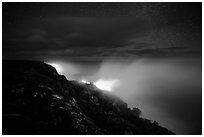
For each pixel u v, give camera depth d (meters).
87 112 13.35
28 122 9.43
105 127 12.52
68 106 11.48
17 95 11.21
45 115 10.14
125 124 13.84
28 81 12.47
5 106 10.19
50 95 11.68
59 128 9.62
